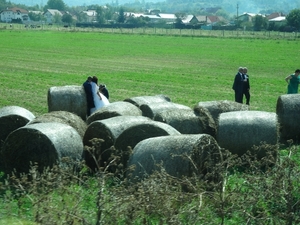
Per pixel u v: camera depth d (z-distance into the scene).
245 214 11.34
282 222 11.62
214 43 106.62
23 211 11.46
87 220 10.16
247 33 154.00
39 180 12.23
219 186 11.54
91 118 21.33
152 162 13.38
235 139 18.03
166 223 9.92
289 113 22.78
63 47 91.94
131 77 49.41
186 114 19.64
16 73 52.38
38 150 15.84
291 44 105.19
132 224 10.06
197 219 10.40
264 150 17.84
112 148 14.20
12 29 160.62
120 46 96.25
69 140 15.99
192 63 66.25
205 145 13.48
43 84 43.66
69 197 11.55
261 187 12.20
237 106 22.42
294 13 176.38
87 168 16.88
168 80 47.09
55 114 19.25
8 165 16.39
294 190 12.47
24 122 19.53
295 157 18.19
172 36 131.75
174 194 10.87
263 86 43.72
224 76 51.47
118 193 10.53
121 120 17.61
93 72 54.31
